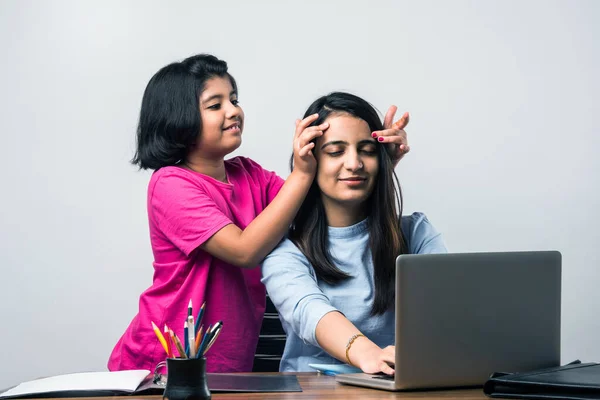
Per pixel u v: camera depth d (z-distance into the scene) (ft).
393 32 10.75
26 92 10.49
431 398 4.33
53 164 10.51
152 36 10.57
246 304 6.38
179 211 6.04
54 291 10.50
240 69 10.61
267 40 10.64
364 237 5.85
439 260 4.53
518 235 10.96
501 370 4.72
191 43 10.58
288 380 4.88
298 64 10.67
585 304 11.03
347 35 10.71
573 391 4.20
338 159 5.65
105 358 10.51
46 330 10.47
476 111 10.88
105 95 10.55
